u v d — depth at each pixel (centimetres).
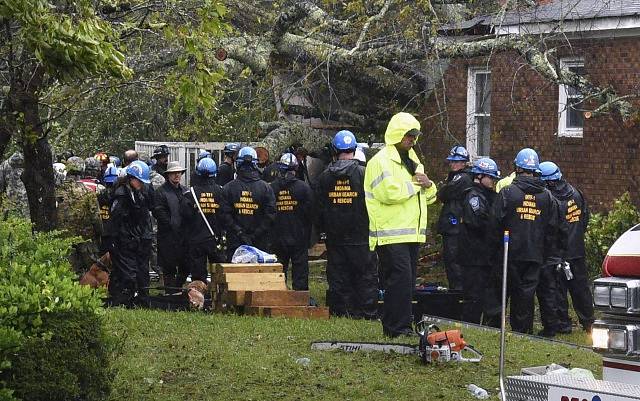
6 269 945
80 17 1120
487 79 2723
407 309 1382
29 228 1091
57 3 1222
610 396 778
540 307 1664
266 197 1869
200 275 1903
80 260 1755
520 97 2644
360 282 1703
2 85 1463
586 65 2495
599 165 2495
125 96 2883
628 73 2420
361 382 1141
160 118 3120
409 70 2742
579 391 798
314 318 1627
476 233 1675
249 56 2486
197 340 1351
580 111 2352
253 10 2566
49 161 1411
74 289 921
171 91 1411
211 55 1648
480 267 1673
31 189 1412
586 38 2494
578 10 2438
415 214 1373
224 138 2862
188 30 1326
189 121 2797
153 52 2033
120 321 1479
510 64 2659
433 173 2794
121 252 1811
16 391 843
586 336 1688
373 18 2353
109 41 1210
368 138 2955
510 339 1439
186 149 2681
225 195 1859
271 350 1299
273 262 1730
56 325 879
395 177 1354
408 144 1362
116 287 1808
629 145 2434
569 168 2558
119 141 3117
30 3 1050
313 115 2869
